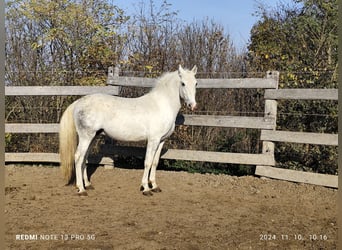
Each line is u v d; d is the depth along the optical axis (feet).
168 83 19.62
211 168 25.18
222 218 15.98
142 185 19.86
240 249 12.82
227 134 26.68
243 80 22.00
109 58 31.60
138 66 30.27
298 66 25.55
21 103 28.35
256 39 31.60
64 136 19.54
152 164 20.31
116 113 19.15
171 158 23.54
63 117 19.63
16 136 27.63
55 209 16.74
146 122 19.25
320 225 15.44
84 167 20.33
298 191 19.92
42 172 23.84
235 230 14.60
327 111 22.59
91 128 19.04
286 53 28.73
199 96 27.27
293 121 23.98
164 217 15.90
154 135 19.36
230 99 27.81
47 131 25.11
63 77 29.89
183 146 26.68
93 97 19.42
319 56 26.30
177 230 14.40
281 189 20.31
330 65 24.26
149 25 32.73
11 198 18.31
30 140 27.96
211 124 22.63
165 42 32.09
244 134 25.85
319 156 22.81
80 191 19.12
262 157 21.93
